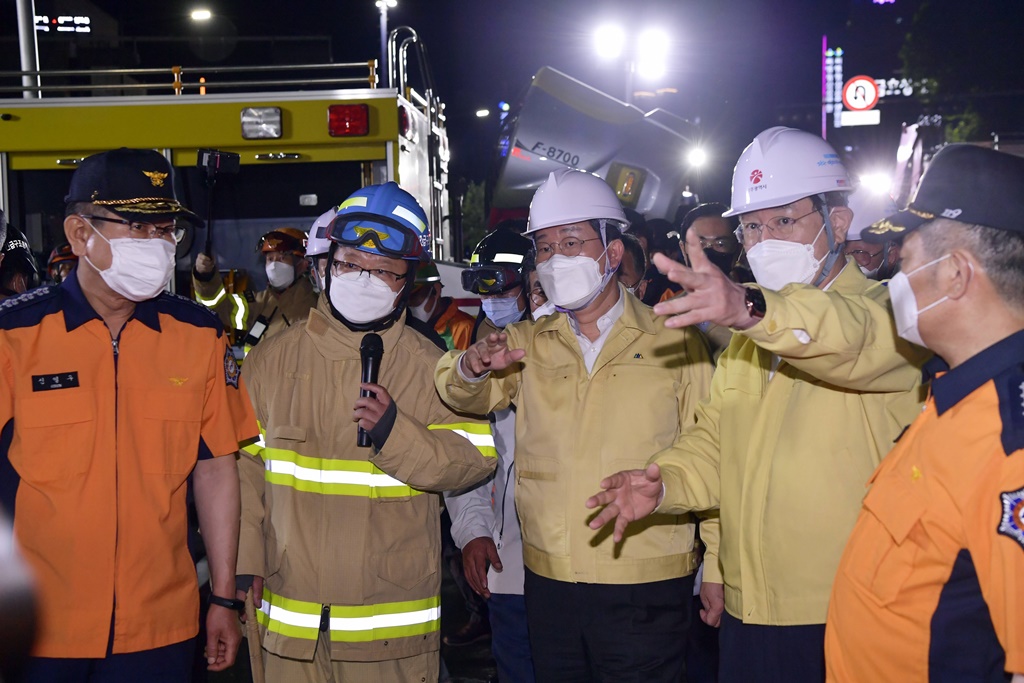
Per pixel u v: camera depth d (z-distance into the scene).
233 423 3.28
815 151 3.02
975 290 2.07
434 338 3.95
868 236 2.23
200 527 3.32
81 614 2.86
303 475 3.51
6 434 2.91
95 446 2.91
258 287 7.48
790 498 2.85
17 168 7.39
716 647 4.98
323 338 3.59
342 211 3.60
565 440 3.62
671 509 3.11
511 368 3.79
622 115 9.04
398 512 3.52
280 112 7.39
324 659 3.50
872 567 2.17
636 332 3.66
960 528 1.99
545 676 3.65
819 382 2.88
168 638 3.00
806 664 2.83
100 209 2.88
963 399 2.03
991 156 2.08
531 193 9.23
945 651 2.03
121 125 7.40
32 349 2.91
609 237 3.69
